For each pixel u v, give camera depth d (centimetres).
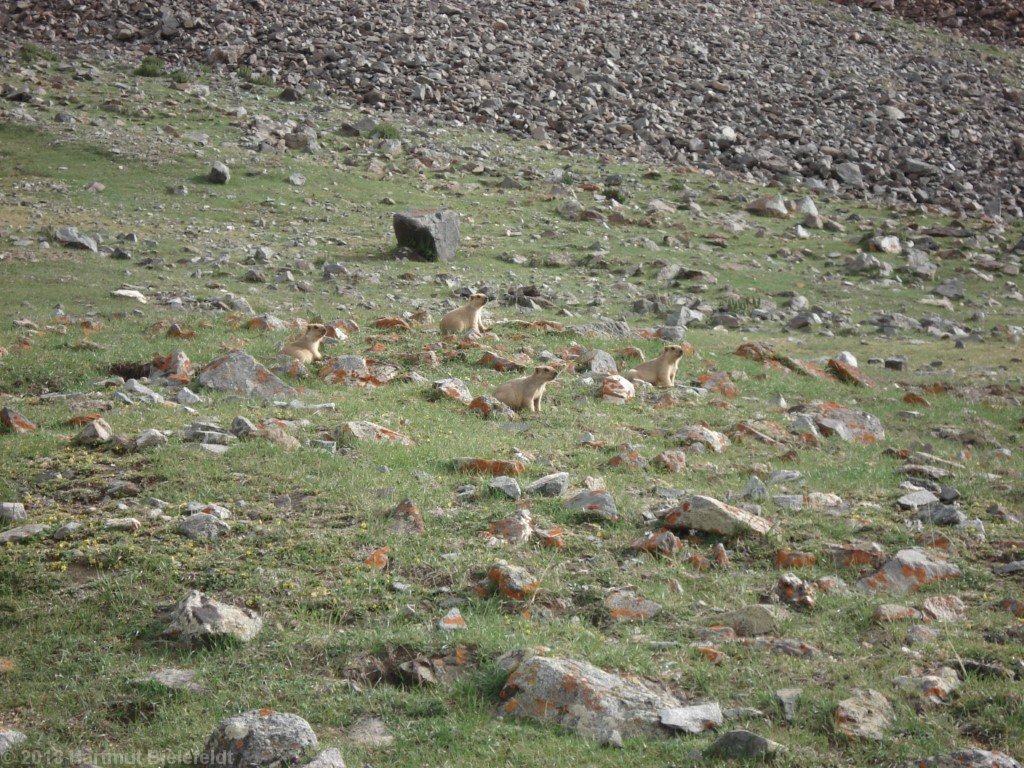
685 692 1288
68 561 1583
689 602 1547
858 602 1550
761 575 1656
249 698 1259
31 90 6938
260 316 3369
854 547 1723
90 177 5659
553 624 1452
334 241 5147
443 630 1395
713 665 1348
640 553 1700
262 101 7650
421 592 1527
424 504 1828
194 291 3991
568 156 7544
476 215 5994
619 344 3569
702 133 8444
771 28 11562
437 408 2559
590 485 1981
